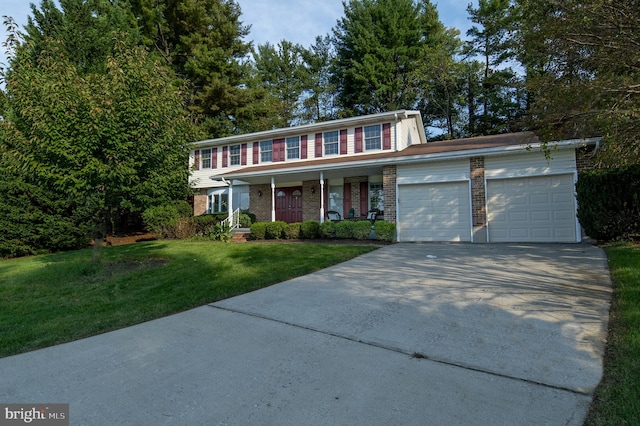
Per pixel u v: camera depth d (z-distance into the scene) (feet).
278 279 22.24
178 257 32.24
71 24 59.72
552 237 35.96
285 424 7.86
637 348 10.38
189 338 13.28
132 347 12.61
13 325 15.49
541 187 36.68
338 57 107.55
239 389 9.45
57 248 45.60
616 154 18.54
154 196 28.63
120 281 23.66
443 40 97.45
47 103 23.15
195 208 73.67
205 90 84.94
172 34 87.76
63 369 11.00
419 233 42.06
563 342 11.41
